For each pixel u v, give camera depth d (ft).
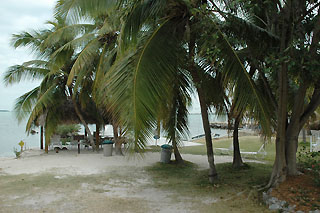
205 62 26.76
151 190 24.72
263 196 20.68
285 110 21.24
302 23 21.74
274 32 22.30
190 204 20.45
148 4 18.63
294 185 20.15
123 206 20.12
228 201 20.84
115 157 45.70
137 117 14.94
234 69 18.53
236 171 31.99
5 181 28.37
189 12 20.11
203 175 30.99
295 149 22.35
